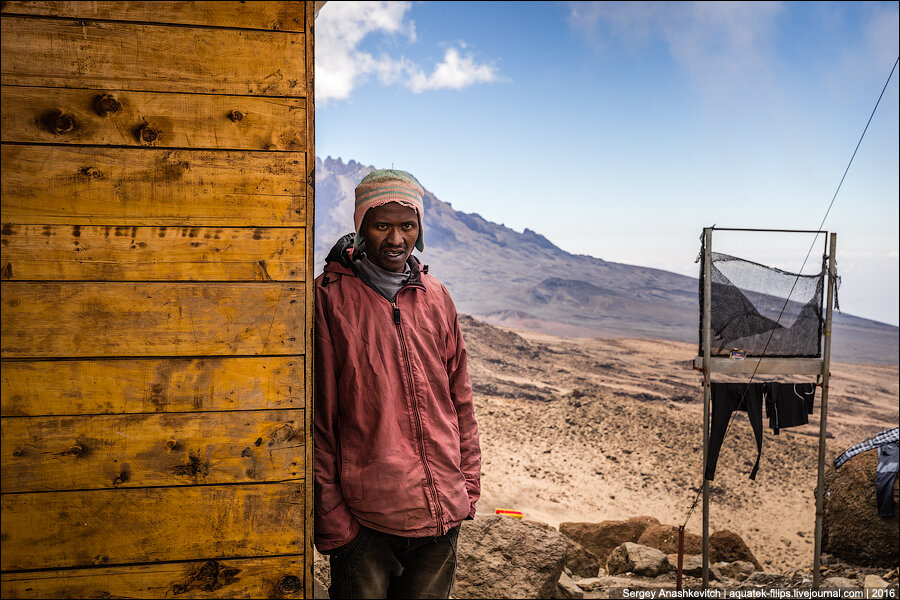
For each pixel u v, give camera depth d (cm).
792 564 1230
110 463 183
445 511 201
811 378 4122
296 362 192
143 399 185
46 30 180
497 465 1642
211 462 188
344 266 211
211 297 188
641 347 4766
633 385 3067
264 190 190
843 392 4066
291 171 191
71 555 182
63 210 181
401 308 208
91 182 182
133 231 184
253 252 189
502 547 382
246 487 190
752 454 1873
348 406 200
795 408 465
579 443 1858
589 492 1534
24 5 178
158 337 185
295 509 192
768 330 467
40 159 180
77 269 181
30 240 179
